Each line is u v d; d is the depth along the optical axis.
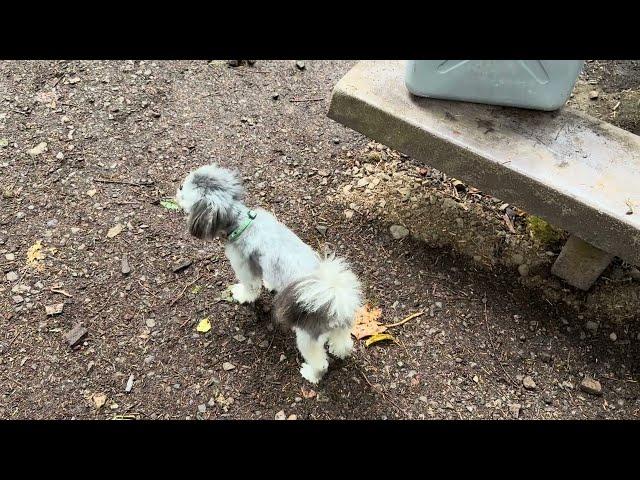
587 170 1.27
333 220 1.61
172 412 1.26
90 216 1.56
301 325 1.11
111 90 1.87
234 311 1.42
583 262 1.40
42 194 1.60
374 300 1.45
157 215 1.58
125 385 1.29
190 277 1.47
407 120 1.35
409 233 1.58
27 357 1.31
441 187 1.68
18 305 1.39
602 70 1.99
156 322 1.39
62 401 1.26
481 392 1.31
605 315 1.44
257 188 1.67
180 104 1.86
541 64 1.25
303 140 1.80
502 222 1.60
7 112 1.78
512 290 1.48
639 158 1.30
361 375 1.33
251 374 1.32
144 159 1.71
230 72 1.98
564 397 1.31
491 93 1.35
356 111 1.42
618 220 1.20
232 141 1.78
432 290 1.47
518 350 1.38
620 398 1.32
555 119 1.37
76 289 1.42
